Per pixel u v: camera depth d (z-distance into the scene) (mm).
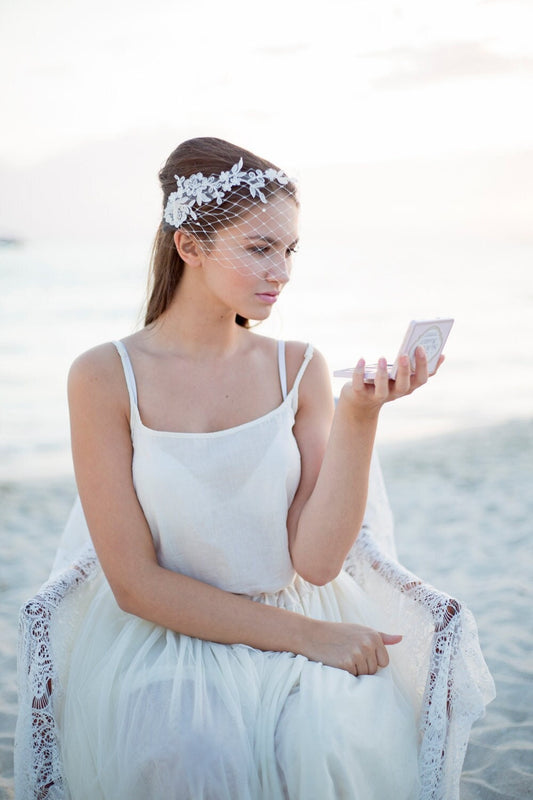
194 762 1719
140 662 1930
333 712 1776
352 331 15266
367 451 2008
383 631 2211
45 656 1923
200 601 1979
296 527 2143
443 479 6203
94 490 2037
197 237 1979
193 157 2008
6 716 3010
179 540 2057
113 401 2057
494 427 7871
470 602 3977
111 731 1842
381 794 1768
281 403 2172
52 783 1901
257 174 1945
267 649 1989
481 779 2596
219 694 1837
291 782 1727
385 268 21891
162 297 2137
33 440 8000
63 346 13219
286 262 2025
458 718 1905
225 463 2033
